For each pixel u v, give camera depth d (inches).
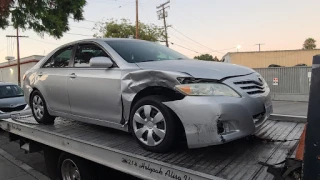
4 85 409.4
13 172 214.7
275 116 191.0
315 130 77.4
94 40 162.6
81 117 164.6
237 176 102.1
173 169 105.4
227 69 128.0
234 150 129.1
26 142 208.2
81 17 528.1
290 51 1520.7
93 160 139.2
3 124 228.5
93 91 151.2
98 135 159.3
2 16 435.5
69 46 178.7
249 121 115.2
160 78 121.2
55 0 487.8
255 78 129.2
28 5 455.5
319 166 76.9
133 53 151.0
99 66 143.5
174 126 118.2
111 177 155.7
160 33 1551.4
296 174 89.0
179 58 162.9
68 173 168.9
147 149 128.0
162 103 119.2
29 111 259.9
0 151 273.0
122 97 136.5
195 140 111.5
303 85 685.9
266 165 109.9
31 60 1417.3
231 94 114.7
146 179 114.5
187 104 112.2
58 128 181.9
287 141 140.8
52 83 180.5
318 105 76.7
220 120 108.3
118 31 1470.2
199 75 117.3
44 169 219.8
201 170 108.0
